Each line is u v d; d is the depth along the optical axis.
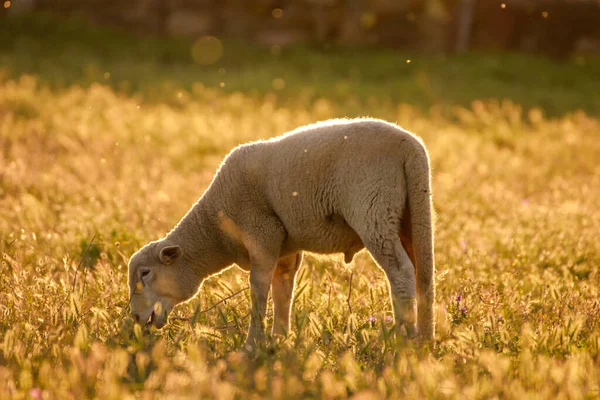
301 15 119.69
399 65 104.69
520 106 83.81
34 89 73.00
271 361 17.56
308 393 16.02
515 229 32.88
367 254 28.91
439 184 45.88
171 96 78.31
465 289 23.06
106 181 42.12
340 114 73.25
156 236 30.94
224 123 63.81
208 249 22.69
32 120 61.06
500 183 46.06
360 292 24.22
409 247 20.62
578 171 55.59
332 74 100.38
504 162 56.09
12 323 20.73
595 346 18.23
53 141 54.12
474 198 41.94
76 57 96.50
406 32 118.31
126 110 67.25
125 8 120.44
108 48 105.75
